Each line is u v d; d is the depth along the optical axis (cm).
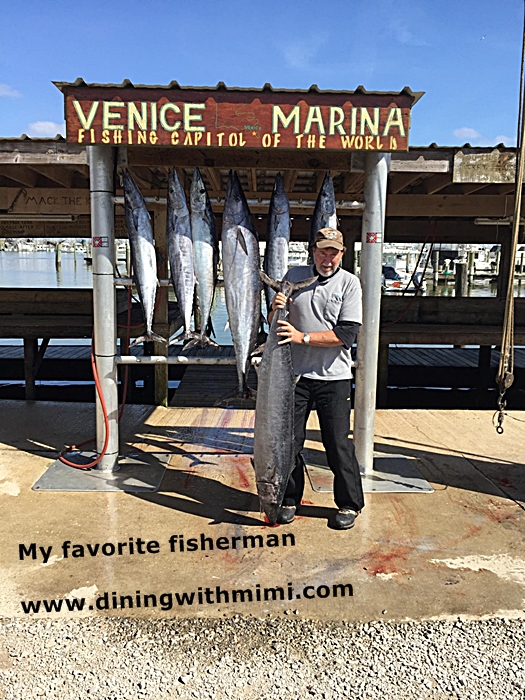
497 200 787
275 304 358
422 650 269
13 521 394
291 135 414
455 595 313
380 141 417
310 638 277
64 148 503
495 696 242
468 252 3189
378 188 452
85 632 280
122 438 582
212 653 267
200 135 413
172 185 441
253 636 279
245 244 424
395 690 245
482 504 430
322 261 375
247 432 611
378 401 948
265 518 402
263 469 356
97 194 453
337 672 255
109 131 413
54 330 946
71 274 3519
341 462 384
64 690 244
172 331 777
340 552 357
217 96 411
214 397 802
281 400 352
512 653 268
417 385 1138
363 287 468
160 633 280
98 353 472
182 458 525
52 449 538
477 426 637
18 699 239
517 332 938
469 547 366
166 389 735
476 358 1221
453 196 790
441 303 1032
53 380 1176
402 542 371
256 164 511
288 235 451
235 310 430
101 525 389
